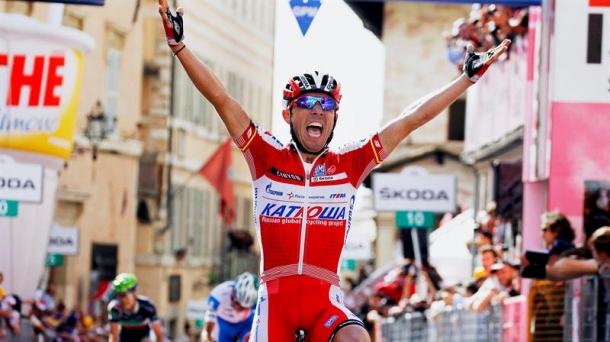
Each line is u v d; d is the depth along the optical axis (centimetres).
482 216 3072
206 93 1114
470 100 4312
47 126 3512
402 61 6506
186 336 6569
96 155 5784
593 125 1983
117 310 2391
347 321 1112
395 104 6525
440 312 2545
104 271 5903
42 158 3525
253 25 8162
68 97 3584
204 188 7581
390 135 1144
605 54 1972
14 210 3091
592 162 1988
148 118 6731
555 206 2000
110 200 5969
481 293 2200
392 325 3055
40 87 3506
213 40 7212
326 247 1147
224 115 1124
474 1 2009
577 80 1977
